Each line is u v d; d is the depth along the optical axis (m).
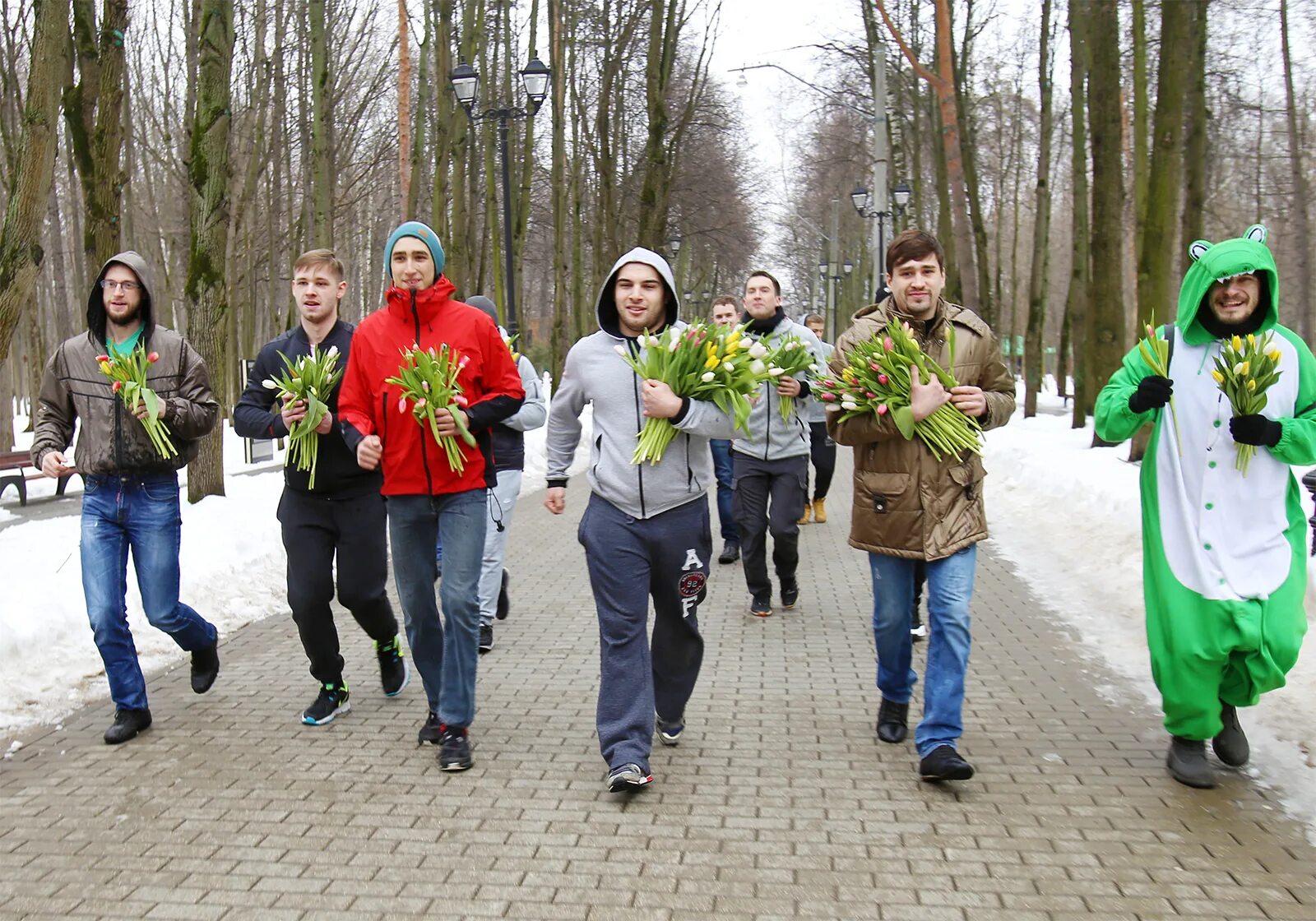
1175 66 13.48
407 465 4.52
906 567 4.62
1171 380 4.34
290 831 3.96
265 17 19.38
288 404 4.66
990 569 9.11
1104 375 16.53
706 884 3.53
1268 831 3.89
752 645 6.64
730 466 9.30
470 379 4.62
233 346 25.12
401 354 4.54
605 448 4.39
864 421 4.48
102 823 4.04
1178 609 4.25
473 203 24.42
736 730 5.04
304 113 22.41
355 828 3.98
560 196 24.06
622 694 4.31
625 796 4.25
